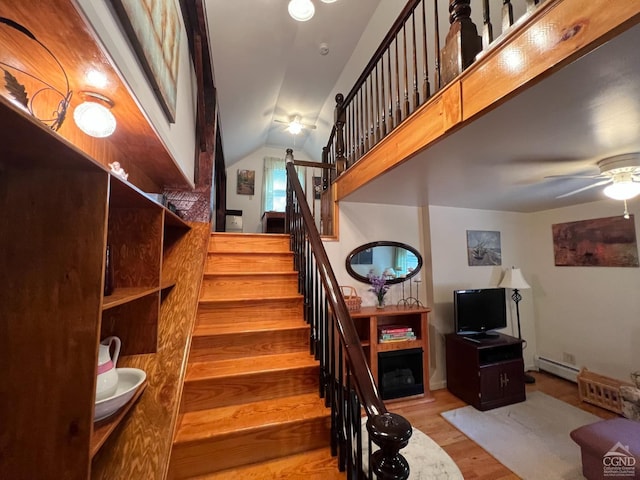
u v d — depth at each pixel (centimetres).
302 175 639
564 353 371
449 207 375
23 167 73
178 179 210
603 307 331
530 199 327
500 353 313
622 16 80
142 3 110
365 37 357
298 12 237
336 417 150
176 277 208
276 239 293
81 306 74
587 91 115
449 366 337
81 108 99
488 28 126
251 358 190
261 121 491
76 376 73
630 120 140
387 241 357
